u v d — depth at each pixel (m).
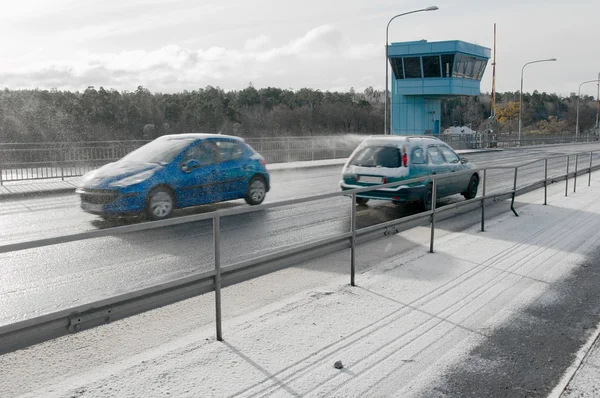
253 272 5.03
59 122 66.69
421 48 46.44
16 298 3.94
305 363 4.21
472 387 3.93
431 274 6.70
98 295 4.46
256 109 95.12
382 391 3.83
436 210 7.99
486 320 5.22
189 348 4.46
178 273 5.60
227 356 4.31
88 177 10.02
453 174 8.38
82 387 3.80
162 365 4.14
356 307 5.46
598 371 4.21
